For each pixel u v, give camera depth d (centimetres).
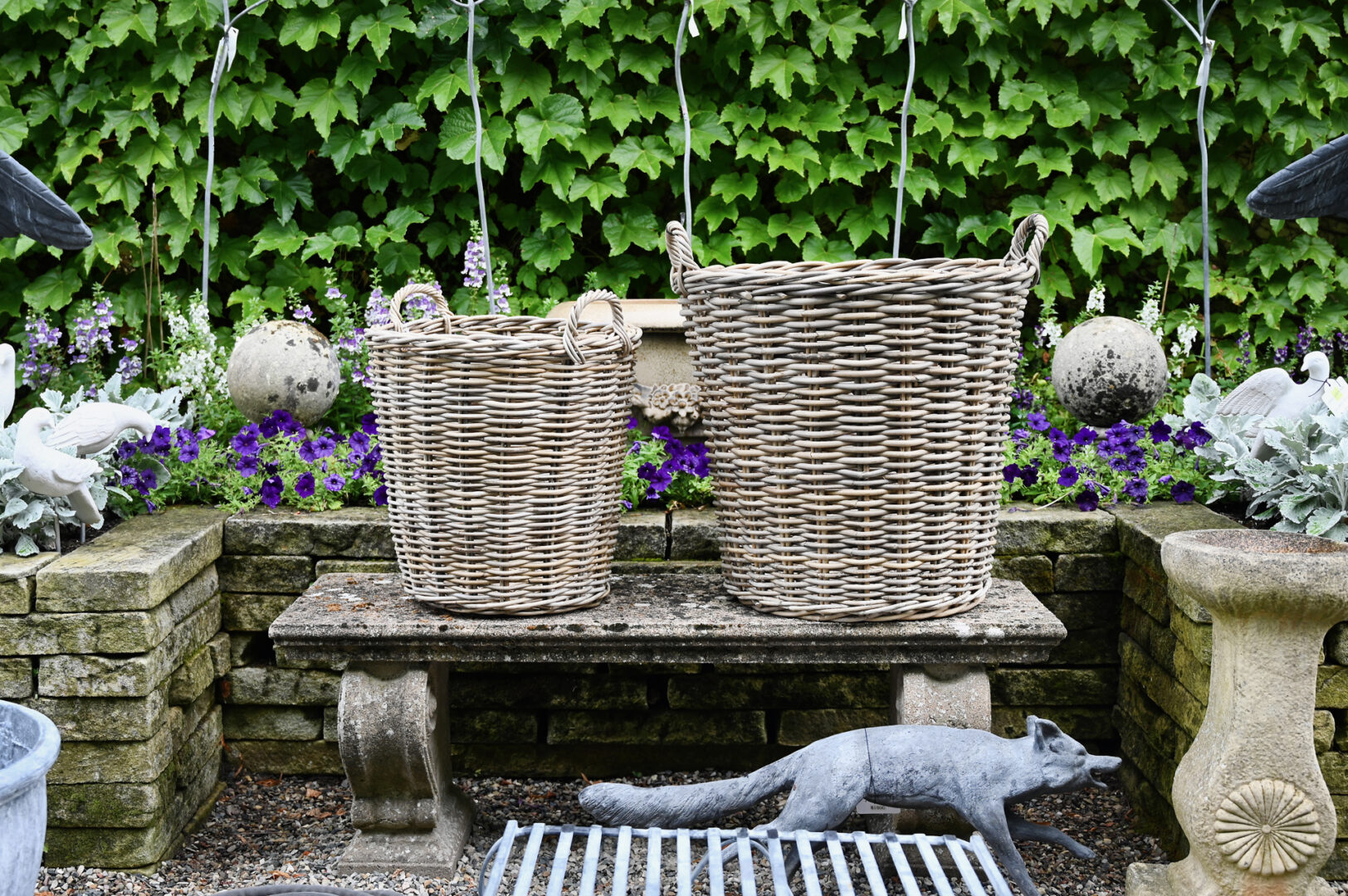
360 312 434
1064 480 310
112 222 423
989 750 227
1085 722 315
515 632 241
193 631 288
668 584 274
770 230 421
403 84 430
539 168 416
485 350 233
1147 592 286
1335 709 256
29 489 270
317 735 315
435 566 247
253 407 349
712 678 312
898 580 239
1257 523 304
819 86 419
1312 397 299
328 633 242
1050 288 421
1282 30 405
